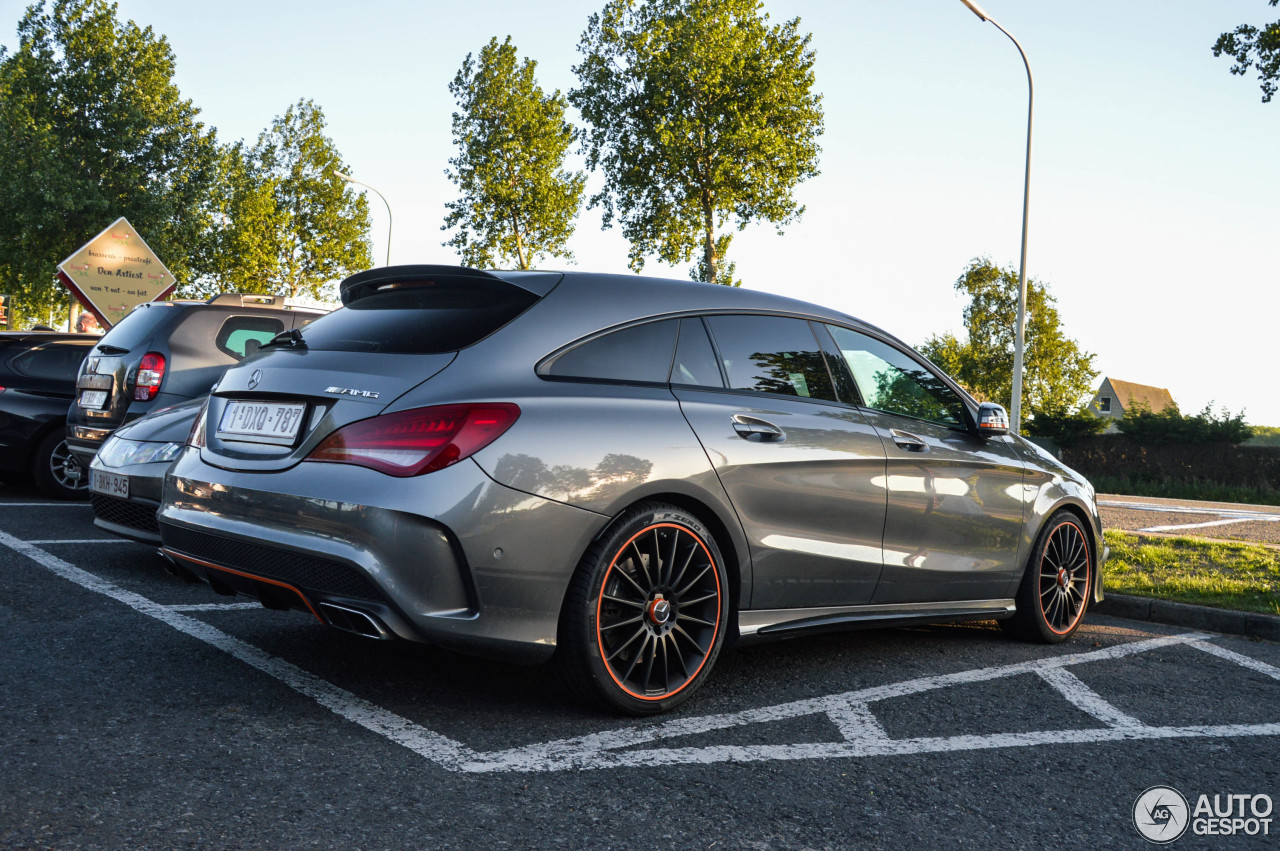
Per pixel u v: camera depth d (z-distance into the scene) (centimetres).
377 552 297
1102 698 409
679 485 346
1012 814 279
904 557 434
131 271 1527
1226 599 608
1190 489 2753
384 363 326
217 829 235
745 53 3825
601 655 330
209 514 341
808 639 497
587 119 4006
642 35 3919
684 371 371
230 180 5088
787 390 404
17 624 421
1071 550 529
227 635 423
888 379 456
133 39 4059
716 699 378
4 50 4000
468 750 302
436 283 367
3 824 230
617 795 273
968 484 465
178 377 714
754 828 257
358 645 419
